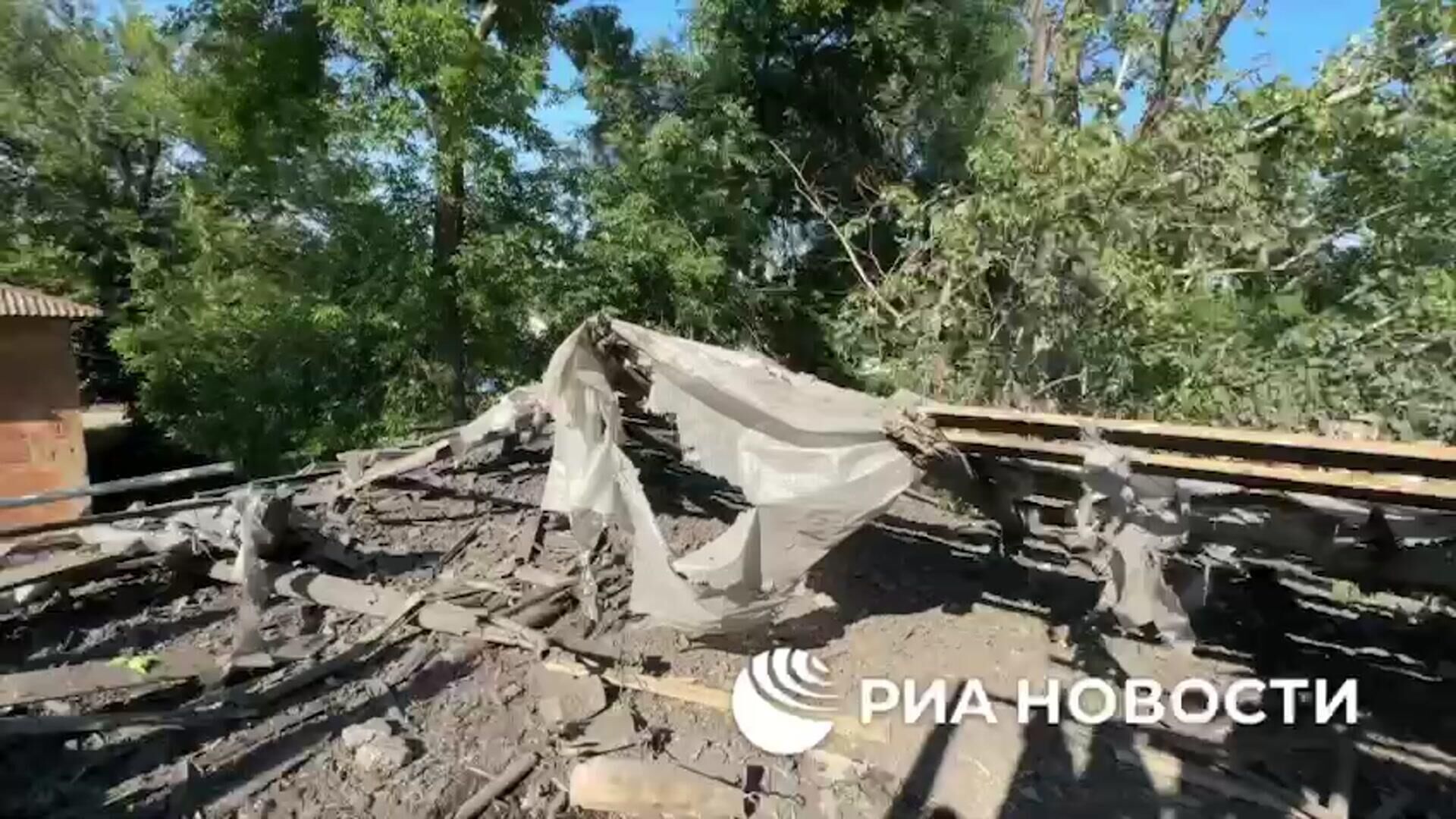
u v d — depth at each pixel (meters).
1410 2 6.49
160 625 4.63
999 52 14.96
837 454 4.47
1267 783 3.67
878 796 3.66
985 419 4.11
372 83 12.84
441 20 11.55
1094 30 8.94
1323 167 7.55
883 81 15.58
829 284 16.25
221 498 5.54
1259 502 3.90
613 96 14.77
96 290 15.84
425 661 4.46
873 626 5.11
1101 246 7.04
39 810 3.17
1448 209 7.29
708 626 4.44
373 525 6.21
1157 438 3.58
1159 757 3.87
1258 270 7.13
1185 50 8.53
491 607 5.03
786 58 15.40
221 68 12.94
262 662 4.20
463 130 12.34
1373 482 3.10
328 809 3.37
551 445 8.02
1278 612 4.92
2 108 14.99
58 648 4.32
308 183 12.85
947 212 8.58
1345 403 5.79
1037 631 5.02
